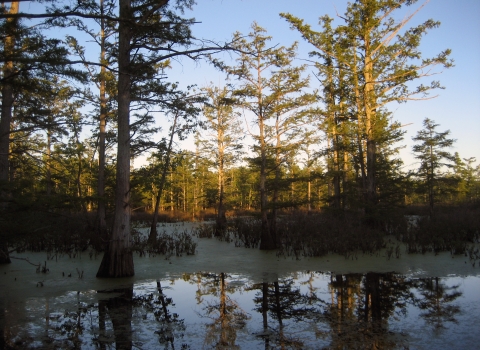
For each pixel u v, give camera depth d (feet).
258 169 52.49
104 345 16.60
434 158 78.23
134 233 55.67
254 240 48.78
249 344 16.57
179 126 52.49
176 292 25.70
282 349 15.96
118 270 30.01
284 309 21.63
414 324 18.60
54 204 28.04
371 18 49.60
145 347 16.37
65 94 46.62
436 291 24.99
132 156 47.26
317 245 40.60
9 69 32.50
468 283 27.12
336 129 53.62
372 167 51.06
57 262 36.91
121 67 29.14
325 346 16.17
